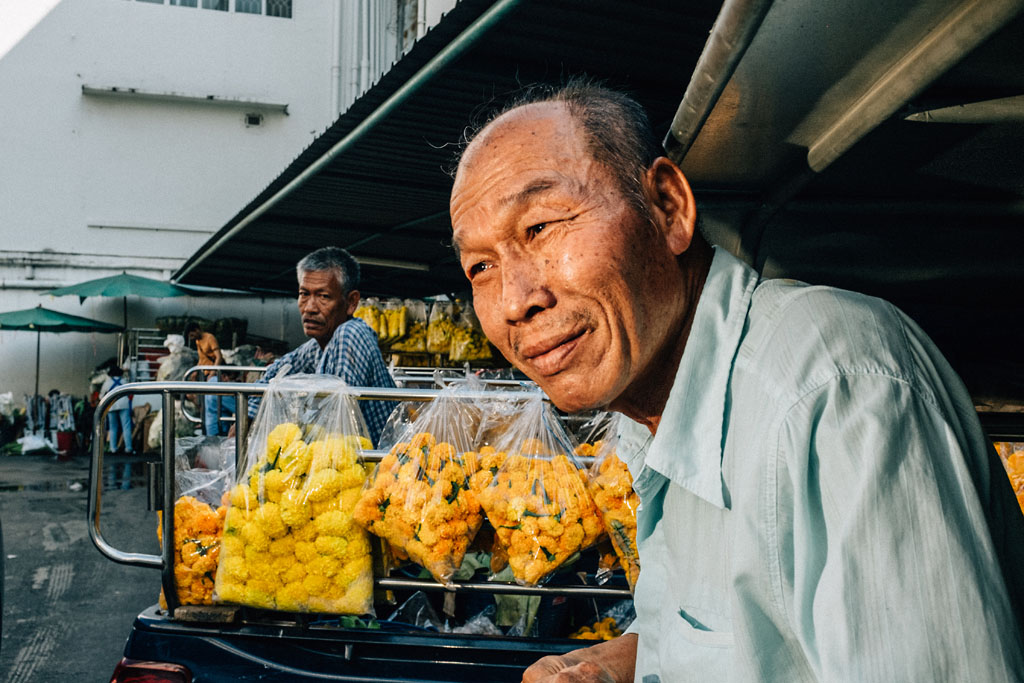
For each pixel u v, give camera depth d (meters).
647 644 1.03
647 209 0.87
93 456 2.00
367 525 1.87
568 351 0.85
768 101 1.76
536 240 0.85
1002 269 2.87
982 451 0.78
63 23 14.91
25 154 14.77
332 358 2.81
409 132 3.92
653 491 0.97
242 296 15.26
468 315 7.40
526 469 1.93
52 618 4.98
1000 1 1.28
